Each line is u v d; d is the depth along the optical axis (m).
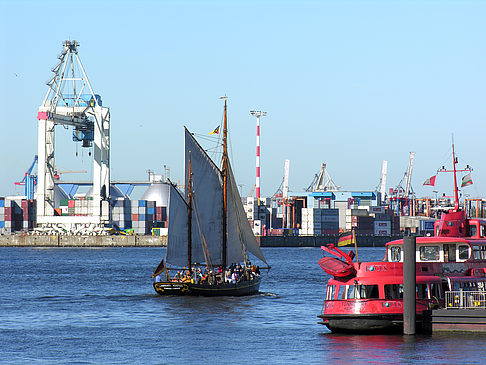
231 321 150.25
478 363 100.00
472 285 123.06
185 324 146.25
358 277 119.88
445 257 123.69
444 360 101.81
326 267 120.88
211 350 116.75
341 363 102.56
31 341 126.81
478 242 124.19
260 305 178.75
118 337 130.62
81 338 129.75
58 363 108.12
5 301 192.62
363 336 120.44
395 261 126.19
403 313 116.00
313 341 122.94
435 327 116.19
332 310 121.25
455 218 129.12
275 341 124.06
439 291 120.44
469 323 114.69
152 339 128.12
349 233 122.56
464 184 130.88
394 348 109.19
